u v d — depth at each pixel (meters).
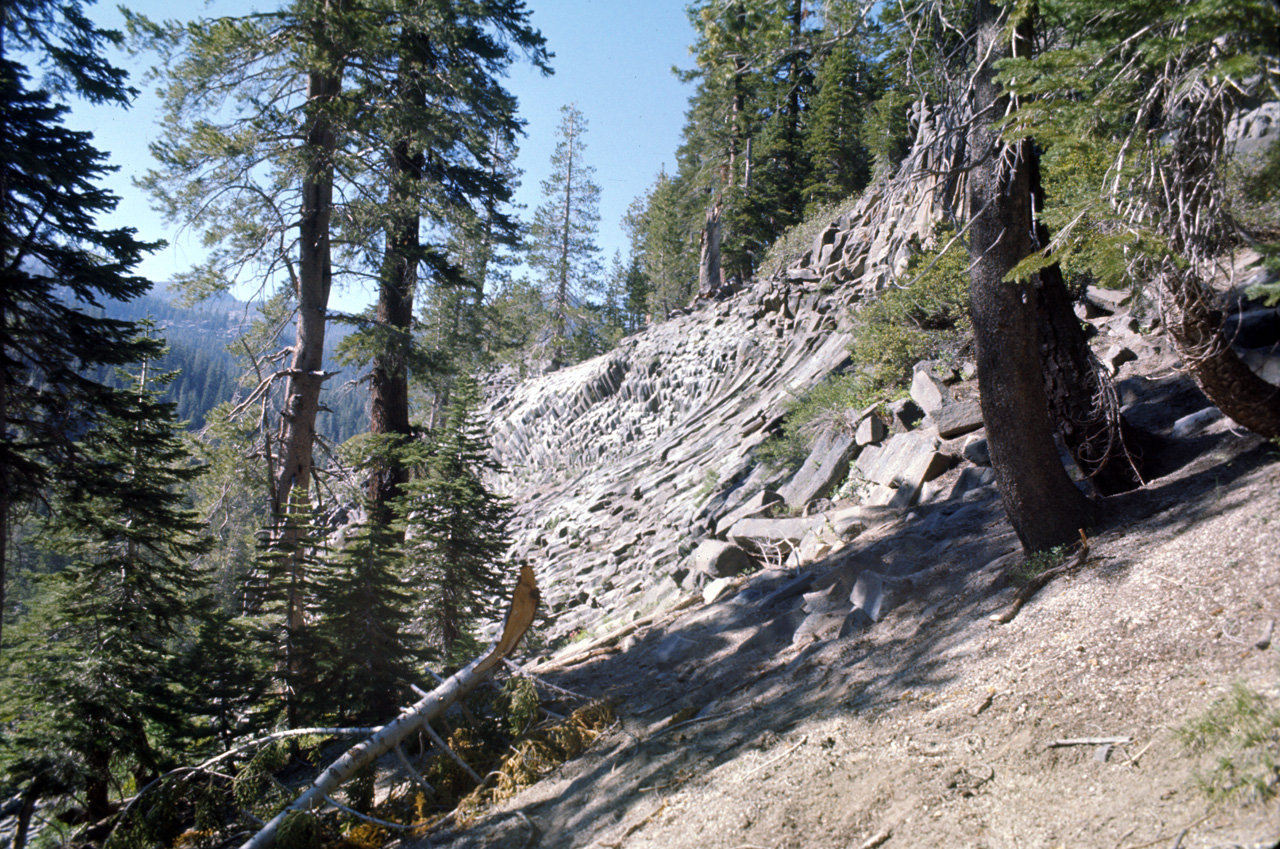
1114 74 4.52
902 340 12.95
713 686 6.98
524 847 5.25
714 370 23.55
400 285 15.46
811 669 6.41
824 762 4.71
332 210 14.66
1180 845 2.95
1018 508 6.24
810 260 24.25
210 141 12.83
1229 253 4.85
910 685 5.23
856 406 13.24
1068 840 3.26
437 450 11.45
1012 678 4.69
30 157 7.75
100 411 9.18
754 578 10.06
